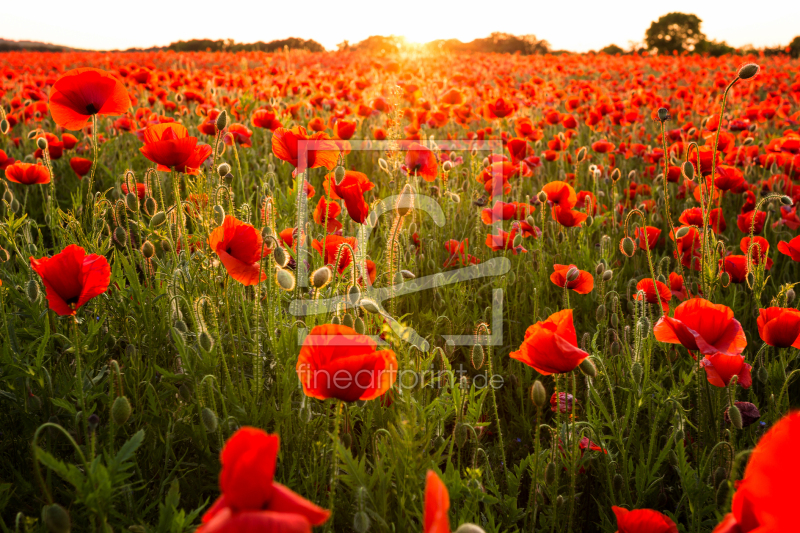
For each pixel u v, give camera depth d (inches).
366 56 967.6
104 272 74.0
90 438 76.1
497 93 386.6
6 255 107.0
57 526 51.9
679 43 2255.2
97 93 110.3
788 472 30.6
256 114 183.5
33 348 91.6
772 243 177.3
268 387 95.8
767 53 1082.1
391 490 77.4
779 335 84.0
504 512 77.9
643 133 325.1
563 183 140.4
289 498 36.9
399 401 84.0
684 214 138.3
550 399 110.7
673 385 93.7
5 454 85.6
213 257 103.5
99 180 213.0
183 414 84.3
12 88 412.5
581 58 886.4
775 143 194.7
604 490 87.4
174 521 59.5
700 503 75.1
